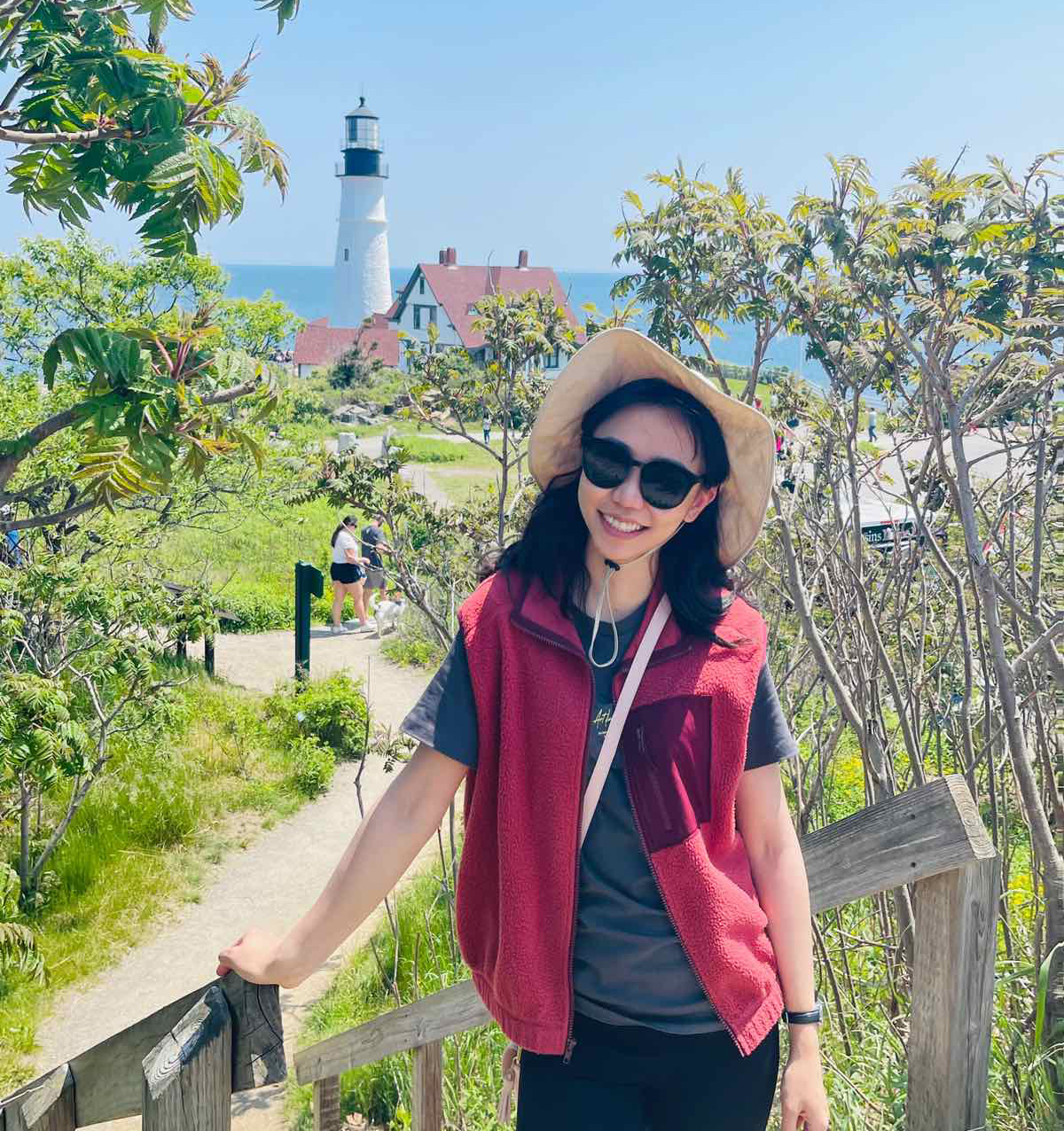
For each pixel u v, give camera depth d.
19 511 9.79
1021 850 4.53
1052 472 4.15
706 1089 1.55
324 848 9.59
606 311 6.07
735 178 4.26
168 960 7.86
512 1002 1.55
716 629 1.53
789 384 4.62
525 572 1.52
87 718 8.66
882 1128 2.49
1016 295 3.68
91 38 3.76
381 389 47.41
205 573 14.77
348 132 90.00
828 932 3.92
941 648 4.48
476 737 1.51
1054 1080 2.44
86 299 11.32
